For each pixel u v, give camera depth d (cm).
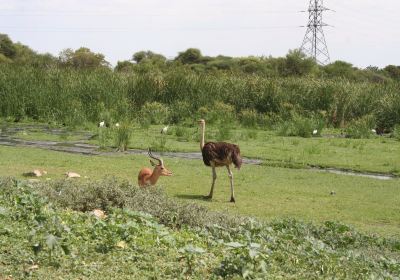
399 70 8419
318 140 3281
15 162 2275
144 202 1433
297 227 1388
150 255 1038
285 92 4141
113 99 3916
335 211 1725
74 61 7800
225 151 1784
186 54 9112
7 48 8750
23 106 3847
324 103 4109
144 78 4194
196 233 1252
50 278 889
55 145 2831
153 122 3838
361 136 3547
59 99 3838
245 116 3884
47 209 1280
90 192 1474
